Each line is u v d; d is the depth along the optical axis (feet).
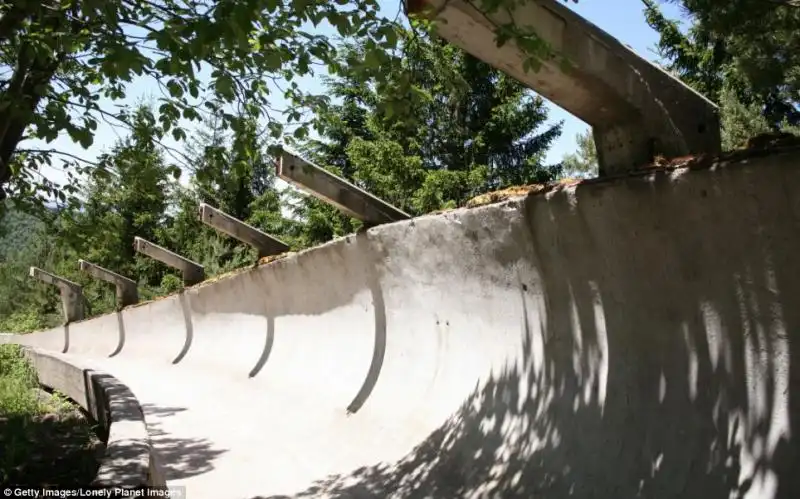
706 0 11.01
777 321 10.64
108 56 12.40
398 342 25.66
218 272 79.05
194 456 21.56
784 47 10.98
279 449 22.13
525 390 17.54
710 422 11.63
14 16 13.65
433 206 52.16
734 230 11.13
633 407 13.57
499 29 12.87
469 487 16.11
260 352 38.63
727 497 10.68
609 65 15.05
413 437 20.54
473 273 20.88
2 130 14.80
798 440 10.05
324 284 31.89
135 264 94.68
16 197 20.58
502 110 56.08
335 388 27.89
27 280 108.47
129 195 21.68
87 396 29.60
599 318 15.17
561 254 16.08
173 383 39.78
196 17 14.26
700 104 16.06
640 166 14.29
